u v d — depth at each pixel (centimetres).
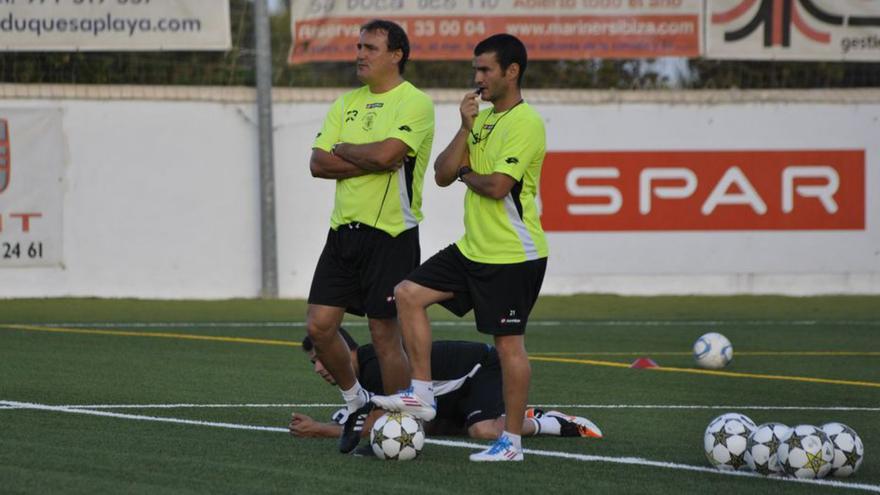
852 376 3456
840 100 5659
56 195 5197
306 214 5434
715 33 5653
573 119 5512
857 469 2102
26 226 5162
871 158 5700
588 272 5550
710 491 1966
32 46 5234
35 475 1973
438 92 5534
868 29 5738
